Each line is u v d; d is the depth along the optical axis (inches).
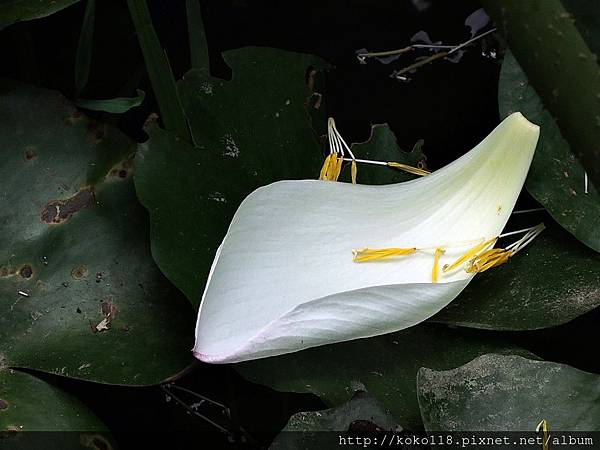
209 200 9.9
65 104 10.4
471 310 9.7
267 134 10.5
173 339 9.9
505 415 8.9
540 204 10.6
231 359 9.0
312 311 8.8
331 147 10.7
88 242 10.1
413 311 8.9
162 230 9.5
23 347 9.8
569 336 10.8
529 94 10.3
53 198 10.2
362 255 9.4
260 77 10.7
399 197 9.6
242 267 9.2
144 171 9.7
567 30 9.2
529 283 9.9
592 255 10.0
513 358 9.1
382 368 9.7
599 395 8.9
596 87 9.2
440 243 9.4
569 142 9.8
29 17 9.9
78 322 9.9
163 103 10.3
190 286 9.4
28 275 10.0
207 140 10.1
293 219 9.4
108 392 11.0
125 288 10.0
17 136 10.3
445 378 9.0
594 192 10.0
